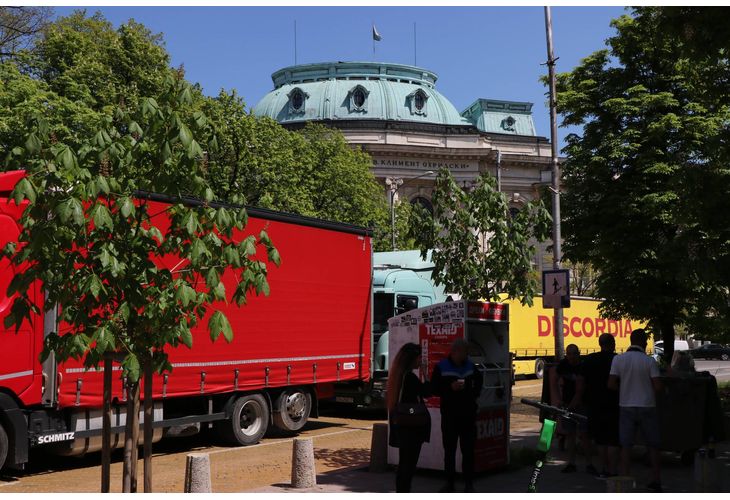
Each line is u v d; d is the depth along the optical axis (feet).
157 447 48.01
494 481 33.91
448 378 31.09
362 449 45.96
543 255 179.83
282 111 269.85
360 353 56.85
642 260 63.93
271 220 48.83
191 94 21.24
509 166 261.44
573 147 67.97
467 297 44.37
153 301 20.12
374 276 65.31
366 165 158.40
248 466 40.47
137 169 21.45
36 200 19.79
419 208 44.78
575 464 37.88
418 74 280.51
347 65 272.10
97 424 39.04
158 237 21.34
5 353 35.12
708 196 38.81
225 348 45.57
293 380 50.44
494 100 286.25
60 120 76.89
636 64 66.90
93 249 20.13
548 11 63.82
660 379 32.04
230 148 107.76
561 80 70.79
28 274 19.93
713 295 59.11
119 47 102.22
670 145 63.93
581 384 35.65
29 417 36.19
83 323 20.06
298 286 50.93
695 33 34.24
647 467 38.09
